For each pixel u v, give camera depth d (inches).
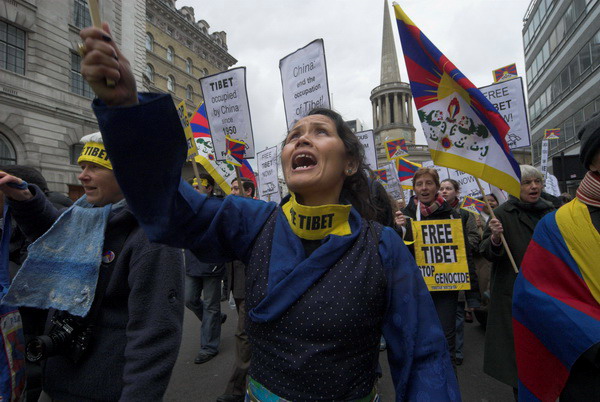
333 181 44.4
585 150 61.7
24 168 85.7
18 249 83.7
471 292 139.3
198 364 143.1
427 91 108.7
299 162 44.6
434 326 40.4
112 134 31.5
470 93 100.3
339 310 36.4
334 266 38.8
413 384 37.9
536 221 102.1
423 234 119.5
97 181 60.1
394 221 114.5
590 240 60.1
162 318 50.4
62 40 604.4
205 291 149.2
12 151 542.3
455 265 116.0
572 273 61.7
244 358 109.6
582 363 59.3
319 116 46.4
